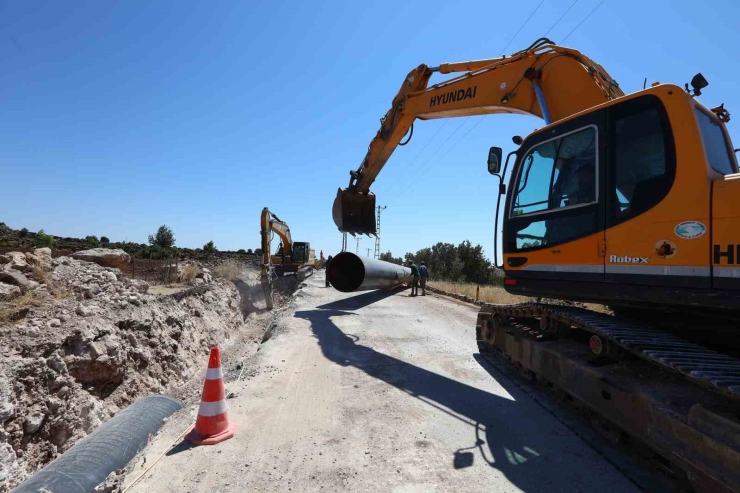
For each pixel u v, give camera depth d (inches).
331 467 136.8
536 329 231.1
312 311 484.4
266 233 654.5
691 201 134.0
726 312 134.5
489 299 624.4
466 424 172.6
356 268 585.9
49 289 302.5
